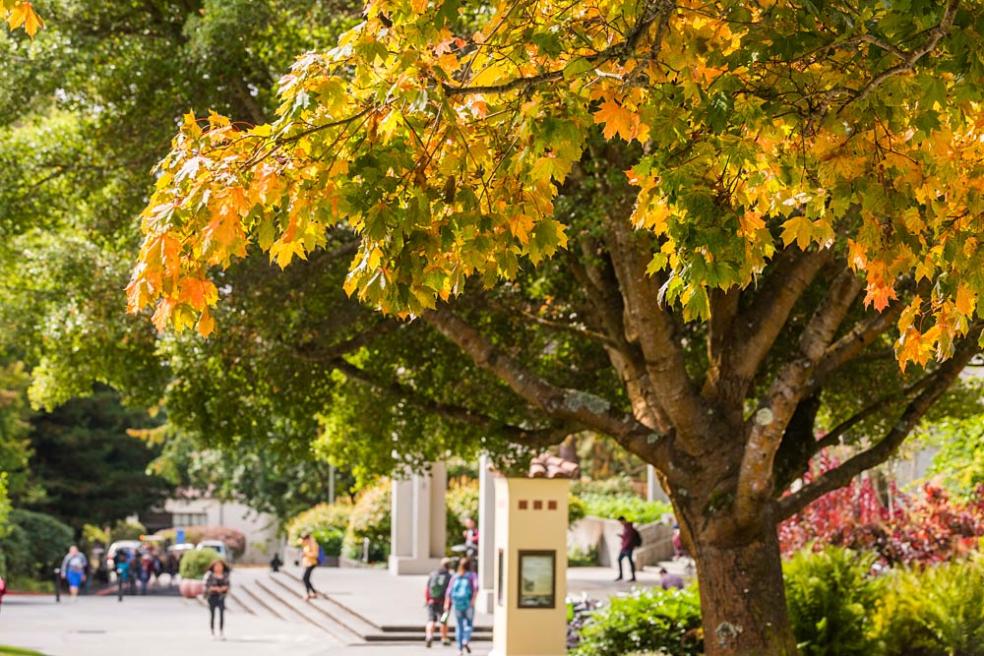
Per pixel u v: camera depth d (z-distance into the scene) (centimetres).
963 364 1303
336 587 3641
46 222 1772
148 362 1739
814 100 702
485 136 686
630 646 1884
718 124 655
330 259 1507
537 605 2123
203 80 1417
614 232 1234
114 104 1568
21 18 713
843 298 1150
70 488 5716
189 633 3034
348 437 1905
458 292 686
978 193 714
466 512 4312
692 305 675
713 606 1227
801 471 1404
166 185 634
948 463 2200
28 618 3381
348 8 1416
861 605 1593
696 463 1244
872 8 658
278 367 1641
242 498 6562
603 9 723
